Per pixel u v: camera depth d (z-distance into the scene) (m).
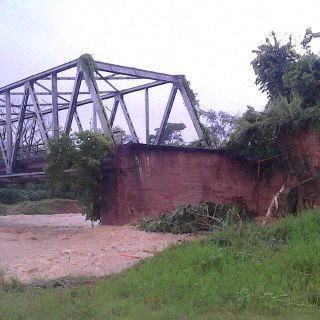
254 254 9.95
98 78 21.50
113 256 12.05
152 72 22.67
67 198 49.66
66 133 19.20
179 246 11.23
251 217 19.00
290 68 22.19
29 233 19.55
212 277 8.09
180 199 19.80
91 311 6.71
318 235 10.90
